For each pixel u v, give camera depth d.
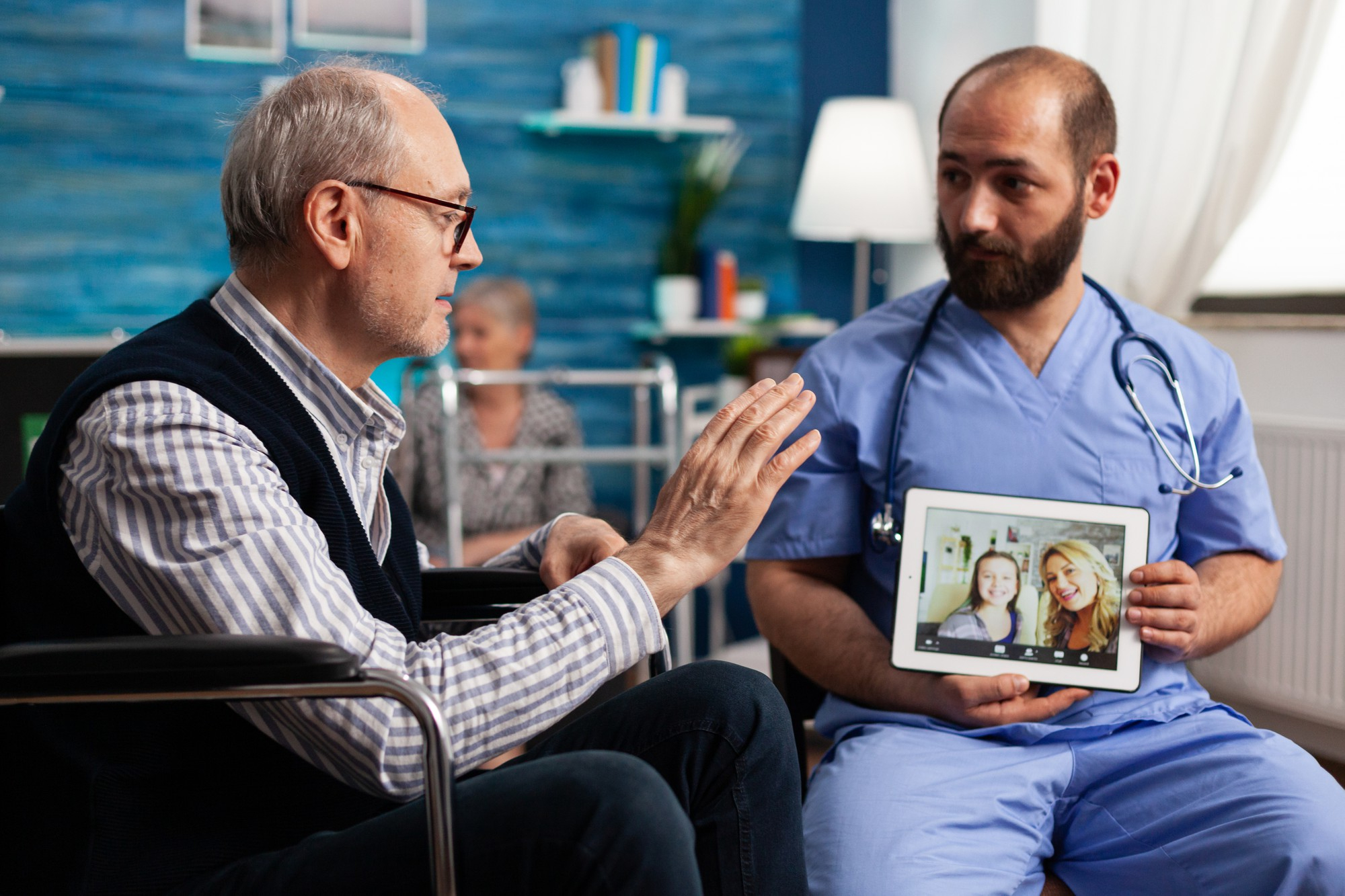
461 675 0.94
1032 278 1.37
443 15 3.46
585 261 3.66
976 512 1.32
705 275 3.68
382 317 1.09
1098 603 1.30
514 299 2.81
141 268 3.23
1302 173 2.50
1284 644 2.28
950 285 1.46
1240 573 1.41
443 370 2.57
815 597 1.43
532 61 3.56
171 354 1.01
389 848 0.89
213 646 0.80
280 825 1.00
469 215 1.11
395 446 1.18
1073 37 2.96
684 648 3.09
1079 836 1.32
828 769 1.31
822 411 1.47
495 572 1.28
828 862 1.19
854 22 3.87
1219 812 1.23
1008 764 1.28
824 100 3.87
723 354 3.81
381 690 0.81
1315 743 2.37
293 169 1.05
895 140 3.43
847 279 3.93
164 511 0.92
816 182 3.49
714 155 3.69
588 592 0.99
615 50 3.52
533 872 0.87
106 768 0.93
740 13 3.75
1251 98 2.33
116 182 3.20
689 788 1.01
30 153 3.13
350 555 1.04
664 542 1.05
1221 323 2.51
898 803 1.22
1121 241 2.67
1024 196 1.35
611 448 3.70
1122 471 1.39
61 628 0.99
